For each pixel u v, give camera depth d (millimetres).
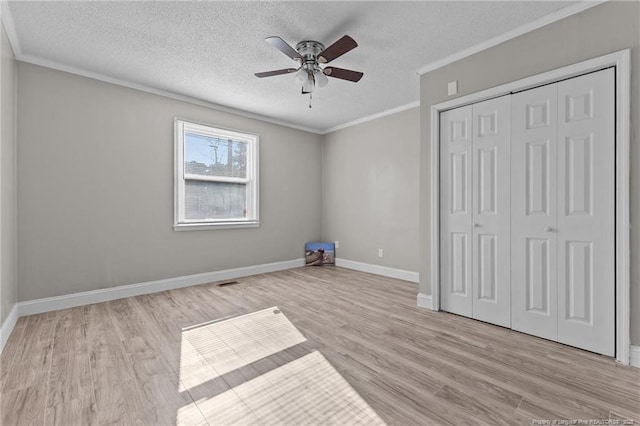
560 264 2240
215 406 1545
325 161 5457
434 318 2762
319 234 5465
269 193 4777
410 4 2133
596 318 2080
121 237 3369
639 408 1516
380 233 4605
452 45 2650
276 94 3766
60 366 1913
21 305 2775
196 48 2711
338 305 3133
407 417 1458
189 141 3947
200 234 4012
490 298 2631
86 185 3146
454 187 2867
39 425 1400
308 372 1858
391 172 4441
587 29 2082
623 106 1932
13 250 2648
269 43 2424
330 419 1452
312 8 2174
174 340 2301
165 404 1558
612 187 2006
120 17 2273
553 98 2264
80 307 3043
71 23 2346
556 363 1953
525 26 2350
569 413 1482
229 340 2307
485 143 2646
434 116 2959
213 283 4039
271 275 4531
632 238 1930
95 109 3199
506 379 1775
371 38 2549
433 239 2973
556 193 2256
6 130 2396
